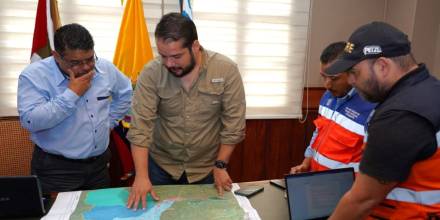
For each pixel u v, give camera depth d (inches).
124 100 81.0
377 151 34.8
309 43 117.2
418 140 33.7
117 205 53.8
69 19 98.5
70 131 69.7
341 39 120.0
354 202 37.4
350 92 61.2
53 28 92.0
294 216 48.8
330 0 116.5
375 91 38.3
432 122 34.0
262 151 120.7
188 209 52.8
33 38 90.4
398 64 37.0
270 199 57.7
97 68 74.0
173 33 54.1
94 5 99.5
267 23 111.7
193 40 57.1
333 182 51.8
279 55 114.5
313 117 122.6
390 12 120.3
